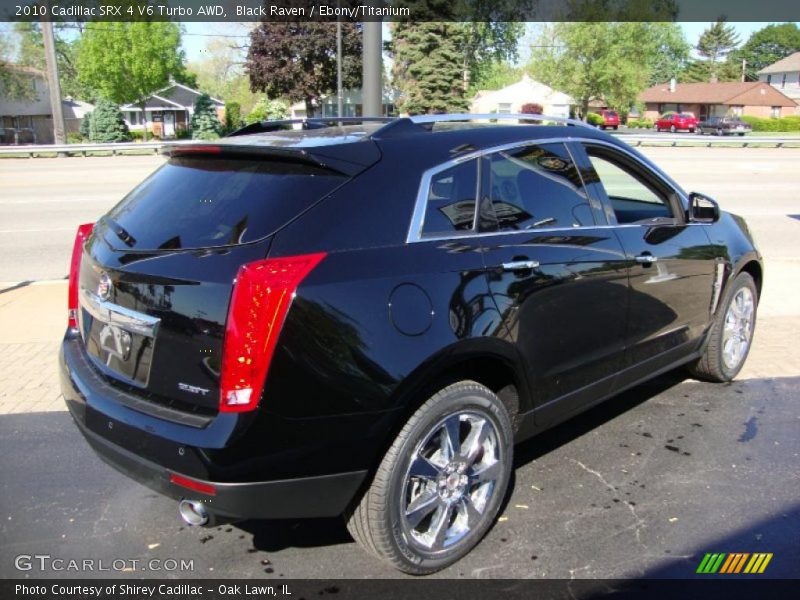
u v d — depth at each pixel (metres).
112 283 2.98
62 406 4.91
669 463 4.07
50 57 33.09
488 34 61.41
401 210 2.98
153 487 2.79
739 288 5.06
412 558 3.02
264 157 3.03
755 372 5.49
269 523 3.54
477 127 3.52
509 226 3.38
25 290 8.01
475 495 3.27
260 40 47.56
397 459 2.87
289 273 2.61
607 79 54.81
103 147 30.61
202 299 2.64
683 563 3.17
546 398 3.54
